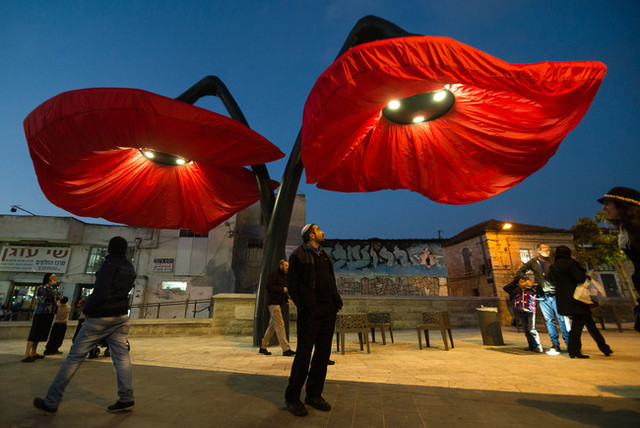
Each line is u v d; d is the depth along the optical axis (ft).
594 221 51.19
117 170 27.55
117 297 9.61
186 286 63.31
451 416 8.21
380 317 25.04
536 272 18.83
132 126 19.51
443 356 18.20
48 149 20.93
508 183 26.91
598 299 17.37
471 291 74.13
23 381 12.59
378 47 14.82
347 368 14.88
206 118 20.25
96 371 14.37
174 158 28.91
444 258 64.13
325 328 9.73
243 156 23.85
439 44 14.47
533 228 70.85
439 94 20.98
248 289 69.00
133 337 31.17
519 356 17.47
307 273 9.80
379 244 65.16
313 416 8.36
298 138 27.71
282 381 12.45
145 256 64.44
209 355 19.71
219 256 65.36
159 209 33.88
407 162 28.27
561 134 20.76
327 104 16.74
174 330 32.48
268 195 30.12
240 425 7.76
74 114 18.65
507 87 15.38
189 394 10.52
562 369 13.70
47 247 63.62
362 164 27.78
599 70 15.52
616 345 20.47
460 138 24.54
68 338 30.17
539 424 7.54
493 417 8.07
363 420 8.01
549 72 15.02
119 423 7.91
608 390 10.34
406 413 8.48
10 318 59.21
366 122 20.44
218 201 34.40
